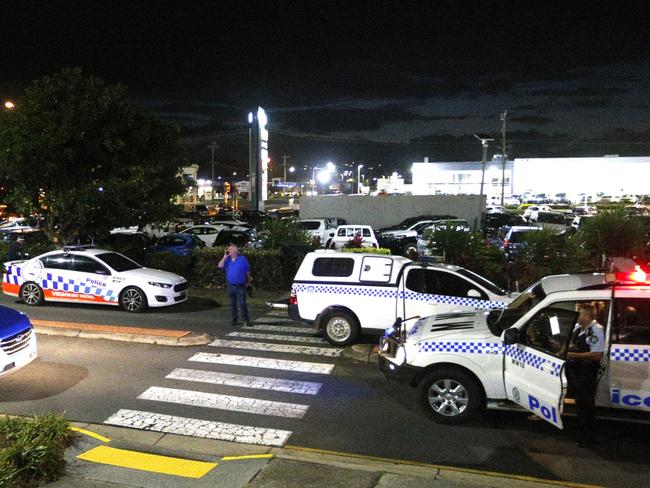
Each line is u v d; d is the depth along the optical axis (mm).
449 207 34656
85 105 17062
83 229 19172
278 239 18750
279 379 8695
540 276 15281
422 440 6480
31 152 16562
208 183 105375
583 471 5754
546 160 66125
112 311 13805
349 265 10914
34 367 9109
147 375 8781
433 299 10320
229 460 5703
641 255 16328
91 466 5453
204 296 15836
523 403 6395
